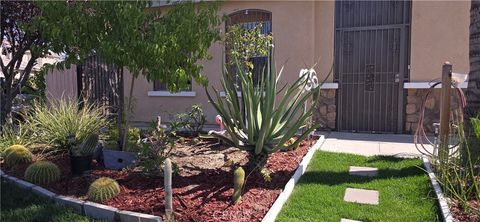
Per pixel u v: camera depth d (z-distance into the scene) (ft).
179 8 15.88
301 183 14.42
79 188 13.60
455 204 11.59
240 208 11.56
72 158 15.29
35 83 33.42
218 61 30.07
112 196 12.34
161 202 11.95
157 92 32.83
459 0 23.77
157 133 16.29
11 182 14.66
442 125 15.10
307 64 27.43
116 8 14.66
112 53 14.93
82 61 17.04
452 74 16.90
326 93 27.61
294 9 27.63
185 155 18.89
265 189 13.34
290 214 11.59
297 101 15.16
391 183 14.33
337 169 16.34
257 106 13.78
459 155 13.34
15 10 22.67
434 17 24.35
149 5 16.25
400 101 25.61
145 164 14.55
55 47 16.55
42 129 20.27
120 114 18.63
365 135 25.32
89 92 31.83
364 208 11.98
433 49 24.49
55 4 15.02
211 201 12.09
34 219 11.18
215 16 16.57
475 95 13.82
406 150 20.04
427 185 13.60
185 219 10.74
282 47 28.09
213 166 16.67
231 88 14.26
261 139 13.38
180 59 15.79
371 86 26.37
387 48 25.76
